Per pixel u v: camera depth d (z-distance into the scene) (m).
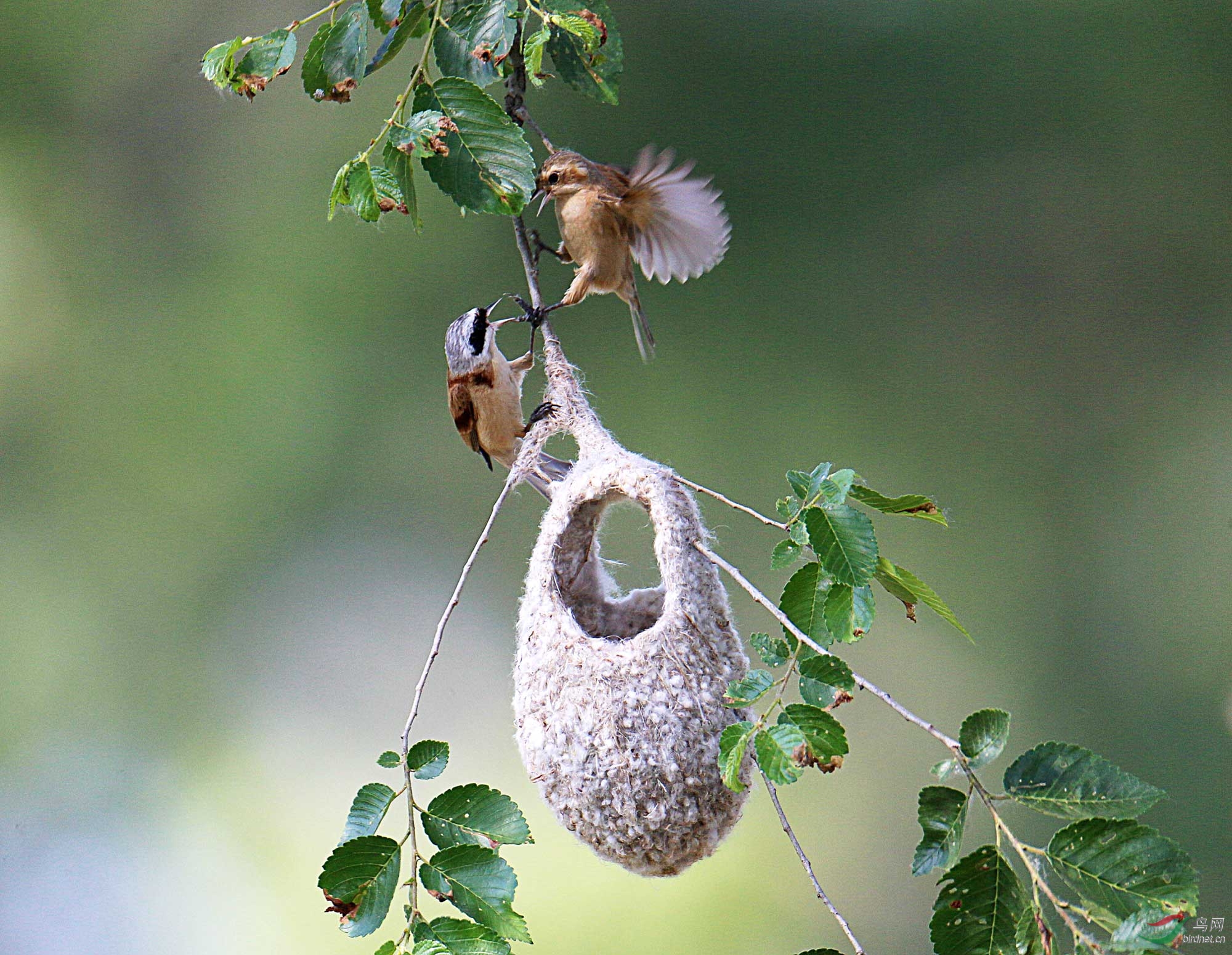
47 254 15.01
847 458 14.25
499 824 4.27
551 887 11.49
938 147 14.48
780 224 14.57
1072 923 3.80
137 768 13.80
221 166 15.22
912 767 12.86
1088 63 14.22
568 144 14.67
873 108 14.52
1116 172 14.27
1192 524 13.77
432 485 14.50
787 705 4.07
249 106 15.12
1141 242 14.27
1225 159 14.12
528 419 6.99
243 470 14.65
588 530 5.71
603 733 5.05
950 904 3.94
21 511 14.50
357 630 14.11
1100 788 3.96
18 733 13.70
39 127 15.08
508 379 6.83
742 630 13.30
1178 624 13.55
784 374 14.42
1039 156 14.34
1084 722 13.48
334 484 14.57
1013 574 13.95
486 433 6.83
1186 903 3.74
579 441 5.75
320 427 14.69
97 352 14.88
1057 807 3.98
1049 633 13.82
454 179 4.43
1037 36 14.28
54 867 13.09
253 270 15.06
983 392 14.38
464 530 14.33
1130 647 13.59
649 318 14.54
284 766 13.53
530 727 5.23
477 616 14.01
